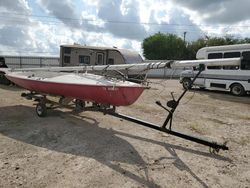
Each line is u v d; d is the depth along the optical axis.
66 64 15.99
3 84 13.67
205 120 7.20
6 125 5.91
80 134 5.44
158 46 47.19
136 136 5.45
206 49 13.38
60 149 4.57
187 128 6.32
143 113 7.80
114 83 5.43
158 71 23.66
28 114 7.00
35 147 4.63
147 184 3.46
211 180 3.66
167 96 11.65
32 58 25.00
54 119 6.55
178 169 3.96
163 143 5.08
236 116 7.82
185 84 14.66
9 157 4.14
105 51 15.06
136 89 5.23
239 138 5.62
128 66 6.10
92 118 6.76
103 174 3.68
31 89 7.63
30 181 3.41
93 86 5.57
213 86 13.41
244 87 12.15
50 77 6.97
